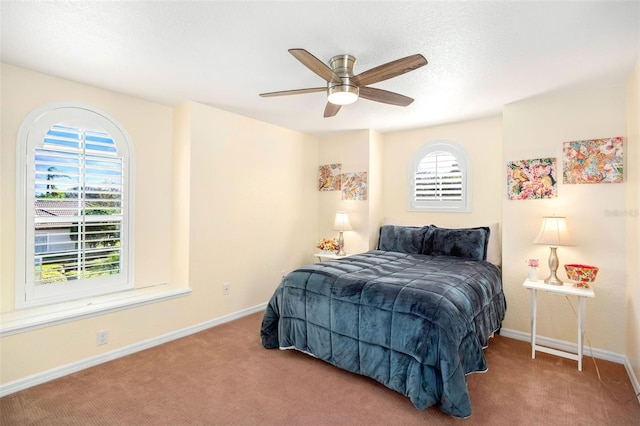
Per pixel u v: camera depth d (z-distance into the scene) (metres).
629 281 2.59
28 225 2.56
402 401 2.14
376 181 4.47
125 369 2.56
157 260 3.37
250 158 3.89
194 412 2.03
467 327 2.15
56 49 2.20
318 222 4.90
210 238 3.47
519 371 2.55
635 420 1.96
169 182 3.46
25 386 2.28
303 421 1.95
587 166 2.86
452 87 2.81
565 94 2.96
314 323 2.62
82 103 2.81
